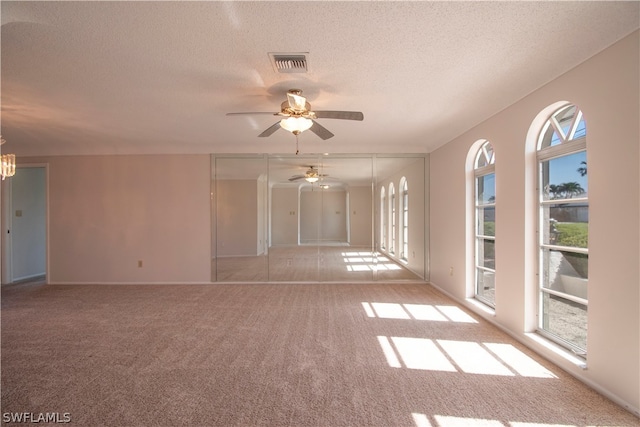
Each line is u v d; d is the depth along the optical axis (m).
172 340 3.01
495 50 2.21
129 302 4.29
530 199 2.89
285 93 2.99
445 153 4.75
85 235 5.46
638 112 1.86
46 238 5.46
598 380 2.12
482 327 3.33
